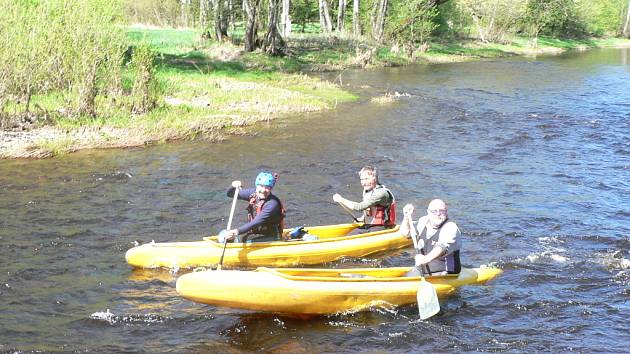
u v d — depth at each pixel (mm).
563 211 10641
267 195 8039
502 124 18469
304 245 8258
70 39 16266
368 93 24406
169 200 10984
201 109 18781
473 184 12289
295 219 10180
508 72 33375
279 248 8141
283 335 6527
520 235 9500
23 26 15539
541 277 8000
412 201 11250
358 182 12320
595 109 21250
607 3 69062
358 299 6922
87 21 16406
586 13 63594
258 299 6629
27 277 7797
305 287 6730
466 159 14289
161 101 18719
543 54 48938
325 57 36188
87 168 12820
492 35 52406
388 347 6340
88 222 9812
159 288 7578
